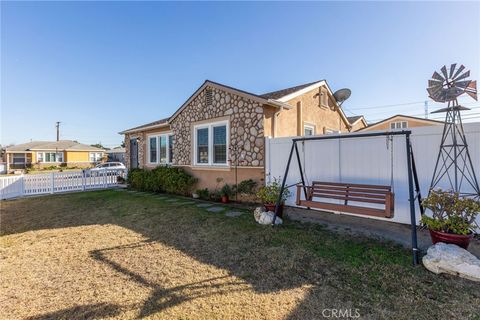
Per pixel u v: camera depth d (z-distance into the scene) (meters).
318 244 4.18
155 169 11.66
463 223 3.21
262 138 7.49
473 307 2.39
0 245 4.50
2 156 36.75
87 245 4.42
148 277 3.19
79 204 8.48
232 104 8.38
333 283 2.92
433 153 4.71
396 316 2.29
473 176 4.24
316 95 11.02
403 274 3.07
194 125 9.91
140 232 5.14
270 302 2.57
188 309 2.48
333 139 5.99
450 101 4.23
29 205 8.45
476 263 2.87
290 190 6.88
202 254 3.91
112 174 13.96
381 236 4.50
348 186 5.33
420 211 4.59
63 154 37.59
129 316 2.39
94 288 2.93
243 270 3.32
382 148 5.33
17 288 2.96
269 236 4.64
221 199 8.45
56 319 2.37
